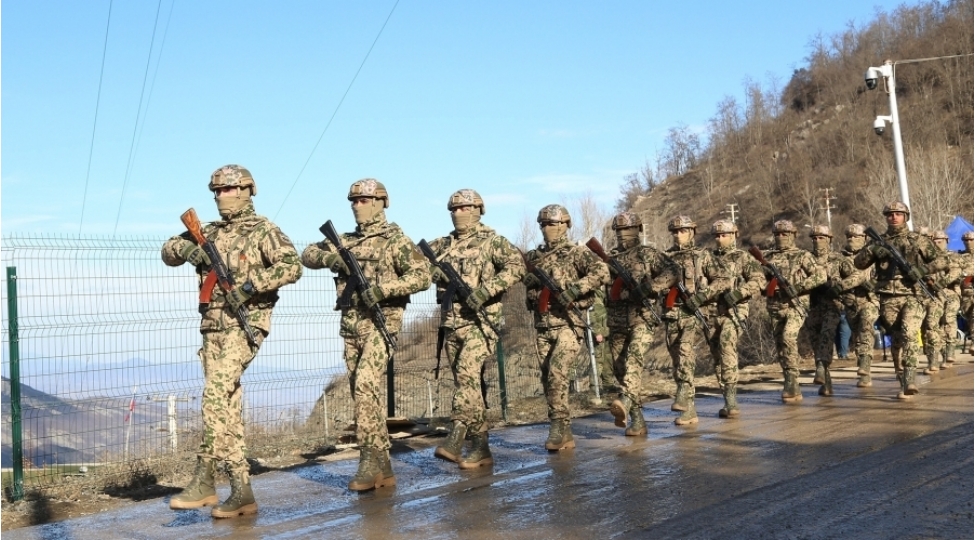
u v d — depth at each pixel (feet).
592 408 43.60
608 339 34.88
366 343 25.18
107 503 24.72
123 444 27.53
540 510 21.91
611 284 34.12
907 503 21.33
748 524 19.94
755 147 285.64
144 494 25.76
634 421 33.86
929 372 51.06
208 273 22.59
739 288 38.27
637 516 20.99
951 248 80.12
